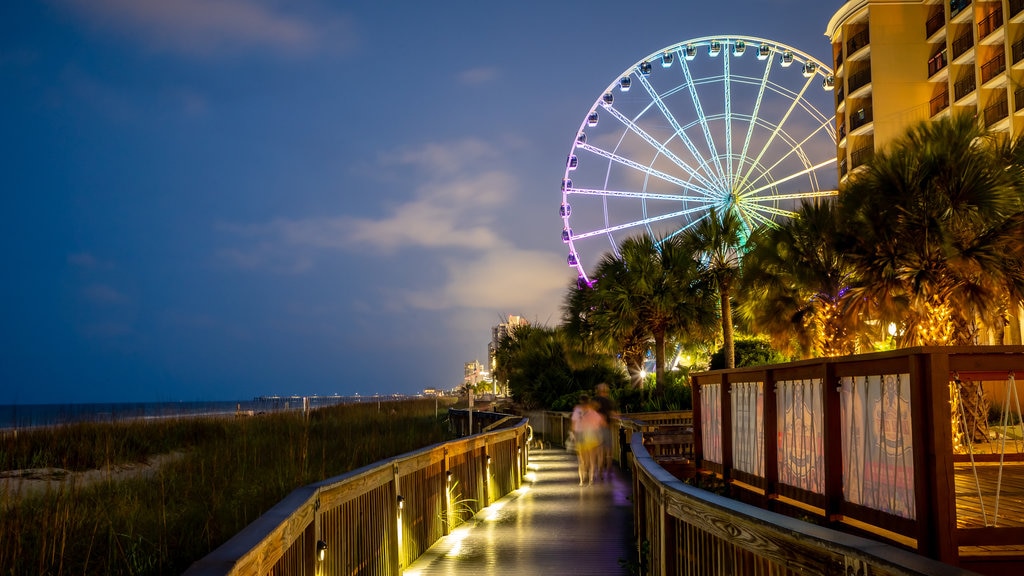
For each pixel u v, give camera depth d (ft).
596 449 47.62
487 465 38.34
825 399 18.54
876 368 16.52
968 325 49.90
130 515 22.81
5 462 39.99
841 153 147.02
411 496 26.61
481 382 272.72
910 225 48.37
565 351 96.78
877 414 16.62
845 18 139.13
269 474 31.91
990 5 116.57
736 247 80.59
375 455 42.80
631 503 38.32
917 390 14.61
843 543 9.00
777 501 22.52
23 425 47.03
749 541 11.83
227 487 29.45
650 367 97.09
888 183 48.24
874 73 132.46
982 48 116.78
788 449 21.72
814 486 19.85
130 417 61.21
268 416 74.49
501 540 29.55
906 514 15.43
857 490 17.53
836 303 62.23
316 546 16.69
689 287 83.20
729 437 26.99
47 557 18.92
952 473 14.15
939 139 47.24
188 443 54.85
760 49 124.16
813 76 128.06
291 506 14.71
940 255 48.16
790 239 62.80
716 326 85.46
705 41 124.26
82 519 21.43
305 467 33.09
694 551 15.62
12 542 19.66
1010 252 47.85
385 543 23.17
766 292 66.74
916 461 14.52
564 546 28.37
